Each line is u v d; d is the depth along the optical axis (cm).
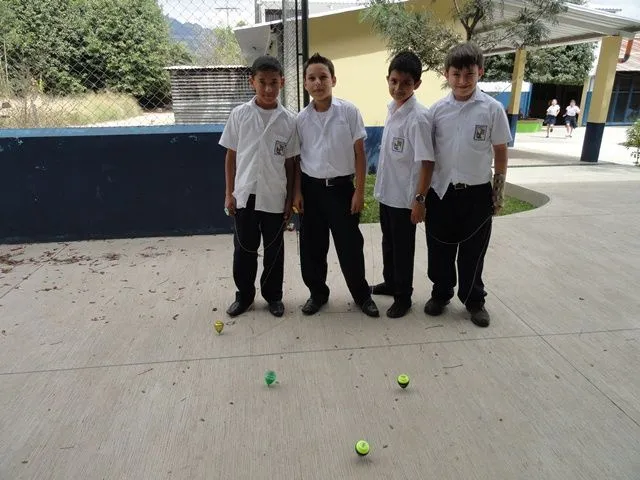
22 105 536
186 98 700
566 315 305
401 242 292
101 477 183
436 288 303
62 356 263
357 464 188
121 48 575
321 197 286
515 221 520
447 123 271
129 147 436
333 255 413
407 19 582
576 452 193
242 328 294
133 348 271
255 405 222
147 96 608
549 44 1153
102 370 250
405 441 199
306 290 349
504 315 306
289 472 184
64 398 228
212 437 203
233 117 285
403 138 275
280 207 294
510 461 189
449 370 248
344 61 845
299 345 274
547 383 237
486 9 569
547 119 1723
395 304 306
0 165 425
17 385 237
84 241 454
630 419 211
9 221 440
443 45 595
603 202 605
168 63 617
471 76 260
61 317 307
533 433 203
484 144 267
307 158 285
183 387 236
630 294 336
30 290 347
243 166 283
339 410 219
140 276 373
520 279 363
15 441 200
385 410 218
